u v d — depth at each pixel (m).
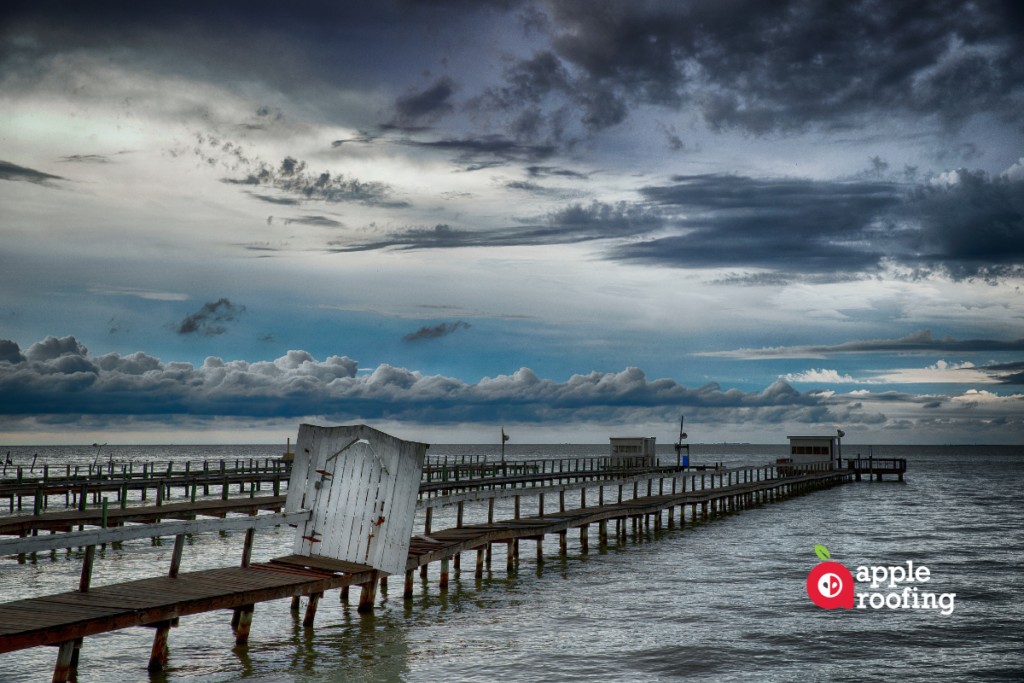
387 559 15.45
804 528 37.53
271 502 35.38
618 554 28.08
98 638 14.70
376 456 15.73
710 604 19.12
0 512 40.66
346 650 14.23
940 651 15.27
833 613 18.33
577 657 14.33
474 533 21.61
